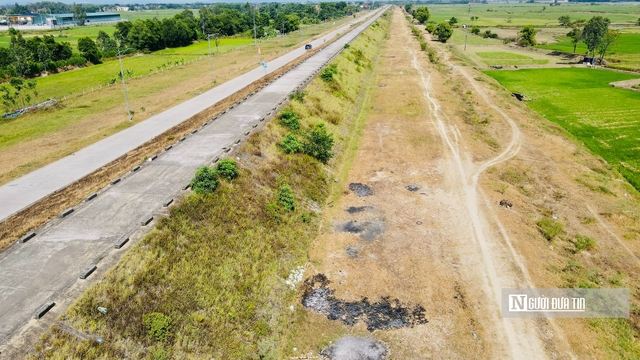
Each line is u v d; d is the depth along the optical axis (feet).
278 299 58.18
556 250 70.44
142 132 110.01
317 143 97.71
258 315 54.49
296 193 82.02
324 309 57.77
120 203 66.44
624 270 65.77
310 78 149.18
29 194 75.56
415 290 60.85
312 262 67.21
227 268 58.34
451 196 86.74
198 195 67.67
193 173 76.79
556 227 76.02
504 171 98.02
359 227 76.48
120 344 43.62
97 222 61.16
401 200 85.56
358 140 118.11
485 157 106.22
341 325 55.16
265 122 102.12
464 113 140.97
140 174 77.05
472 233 73.97
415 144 114.32
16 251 54.65
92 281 48.73
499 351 50.90
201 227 62.95
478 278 63.05
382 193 88.58
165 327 46.50
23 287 47.91
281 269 63.26
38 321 43.04
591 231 75.92
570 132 127.75
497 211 80.89
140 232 58.18
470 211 80.89
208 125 104.37
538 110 151.53
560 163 103.04
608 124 134.41
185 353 45.88
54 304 45.24
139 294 49.26
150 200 67.10
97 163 89.40
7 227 62.75
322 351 51.44
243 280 57.93
